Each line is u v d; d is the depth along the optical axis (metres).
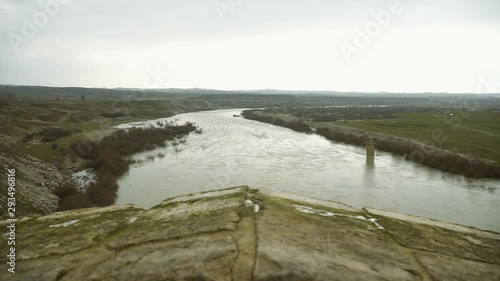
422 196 18.66
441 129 43.72
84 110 58.50
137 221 3.90
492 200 17.97
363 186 20.52
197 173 23.09
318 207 4.39
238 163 26.38
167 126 48.31
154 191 18.94
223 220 3.67
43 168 20.00
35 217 4.30
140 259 2.90
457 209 16.70
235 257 2.82
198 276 2.56
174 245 3.13
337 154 31.02
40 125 38.19
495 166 23.22
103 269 2.78
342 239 3.35
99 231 3.70
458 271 2.88
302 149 33.53
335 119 64.50
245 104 136.38
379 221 4.06
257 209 4.09
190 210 4.18
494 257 3.19
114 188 18.84
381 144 33.91
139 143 33.44
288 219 3.76
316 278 2.56
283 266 2.69
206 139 39.53
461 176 22.97
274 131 49.25
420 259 3.06
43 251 3.19
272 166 25.44
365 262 2.91
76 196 16.03
